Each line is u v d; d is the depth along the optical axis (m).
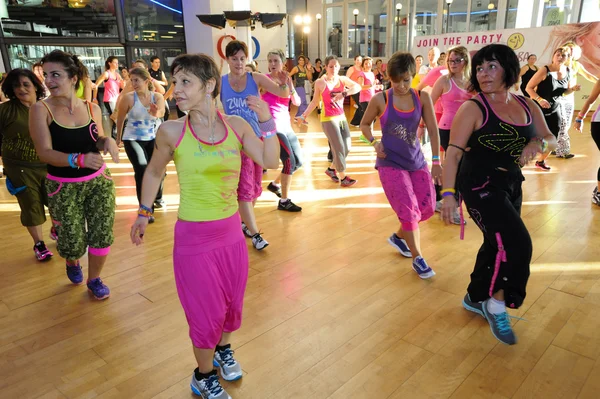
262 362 2.28
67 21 11.98
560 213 4.30
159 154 1.81
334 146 5.19
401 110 2.99
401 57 2.89
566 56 5.64
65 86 2.58
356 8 17.00
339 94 4.99
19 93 3.21
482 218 2.34
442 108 4.33
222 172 1.77
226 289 1.88
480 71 2.23
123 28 12.57
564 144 6.43
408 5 15.67
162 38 13.36
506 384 2.08
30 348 2.45
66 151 2.68
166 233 4.11
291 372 2.20
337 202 4.87
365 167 6.43
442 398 2.01
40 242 3.60
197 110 1.74
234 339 2.48
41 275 3.33
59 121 2.63
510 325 2.45
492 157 2.32
